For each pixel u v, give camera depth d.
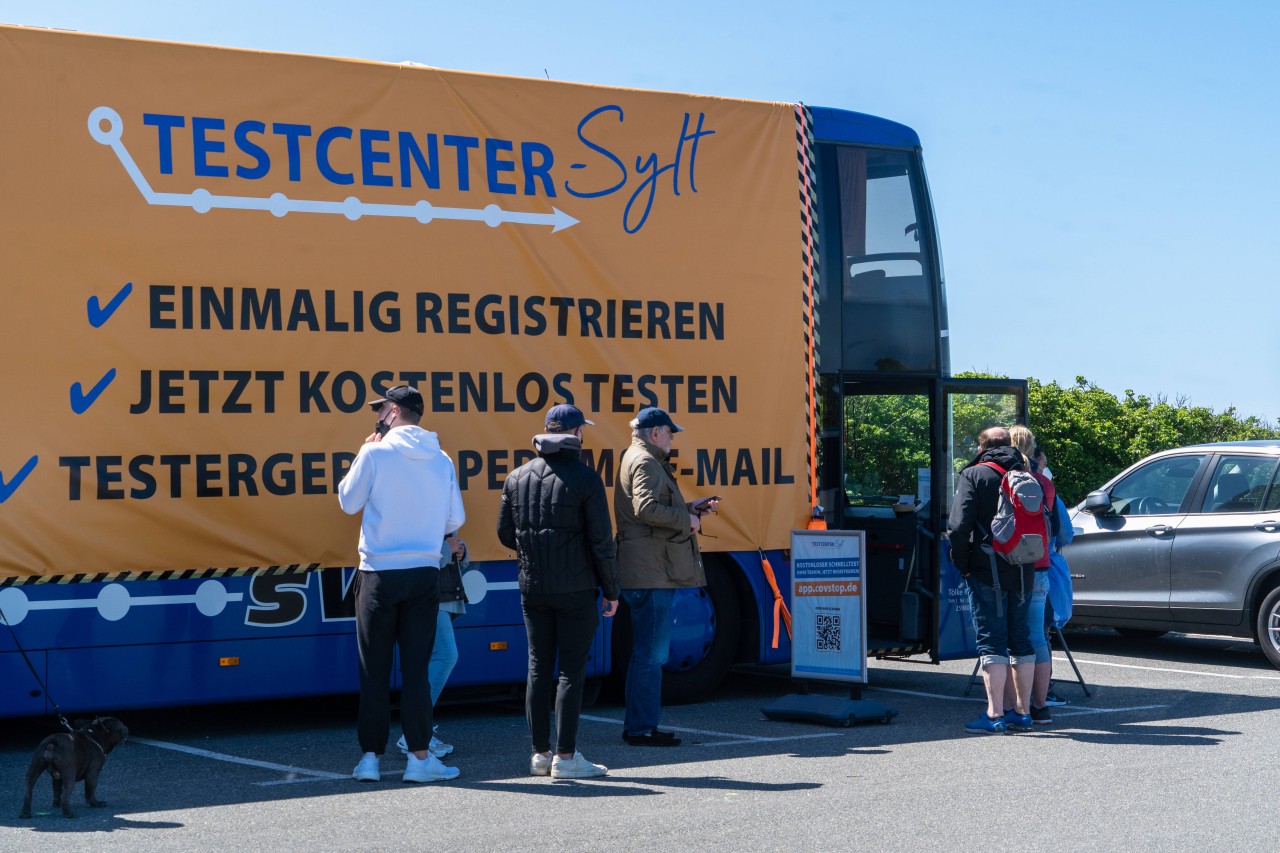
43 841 5.98
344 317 8.67
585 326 9.37
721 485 9.80
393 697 9.30
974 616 8.88
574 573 7.30
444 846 5.88
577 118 9.44
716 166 9.89
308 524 8.55
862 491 10.65
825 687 10.93
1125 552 12.77
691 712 9.65
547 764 7.42
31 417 7.91
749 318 9.92
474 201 9.07
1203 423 21.89
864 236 10.53
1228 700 10.07
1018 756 7.92
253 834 6.11
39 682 7.68
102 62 8.16
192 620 8.28
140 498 8.16
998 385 11.03
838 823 6.27
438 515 7.29
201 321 8.31
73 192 8.04
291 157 8.59
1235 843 5.91
